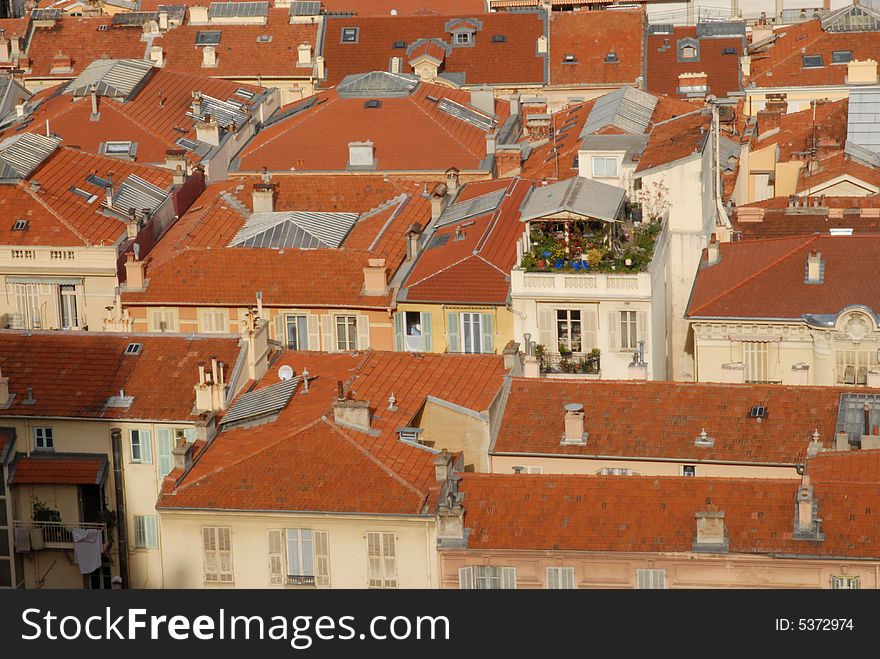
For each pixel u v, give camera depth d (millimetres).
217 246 181000
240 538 131750
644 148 179625
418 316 170250
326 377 147250
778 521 124000
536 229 162375
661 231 164750
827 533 122562
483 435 140250
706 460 135625
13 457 145250
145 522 146750
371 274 170875
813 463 131000
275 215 186375
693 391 140625
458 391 144625
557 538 125750
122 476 146125
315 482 132000
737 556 122625
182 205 195250
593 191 164125
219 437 141125
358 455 133625
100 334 152750
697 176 168000
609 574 124875
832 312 156625
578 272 156625
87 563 144000
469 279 168875
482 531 127312
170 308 174375
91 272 178750
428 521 128250
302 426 136625
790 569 122312
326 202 193875
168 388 147250
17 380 149000
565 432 139125
